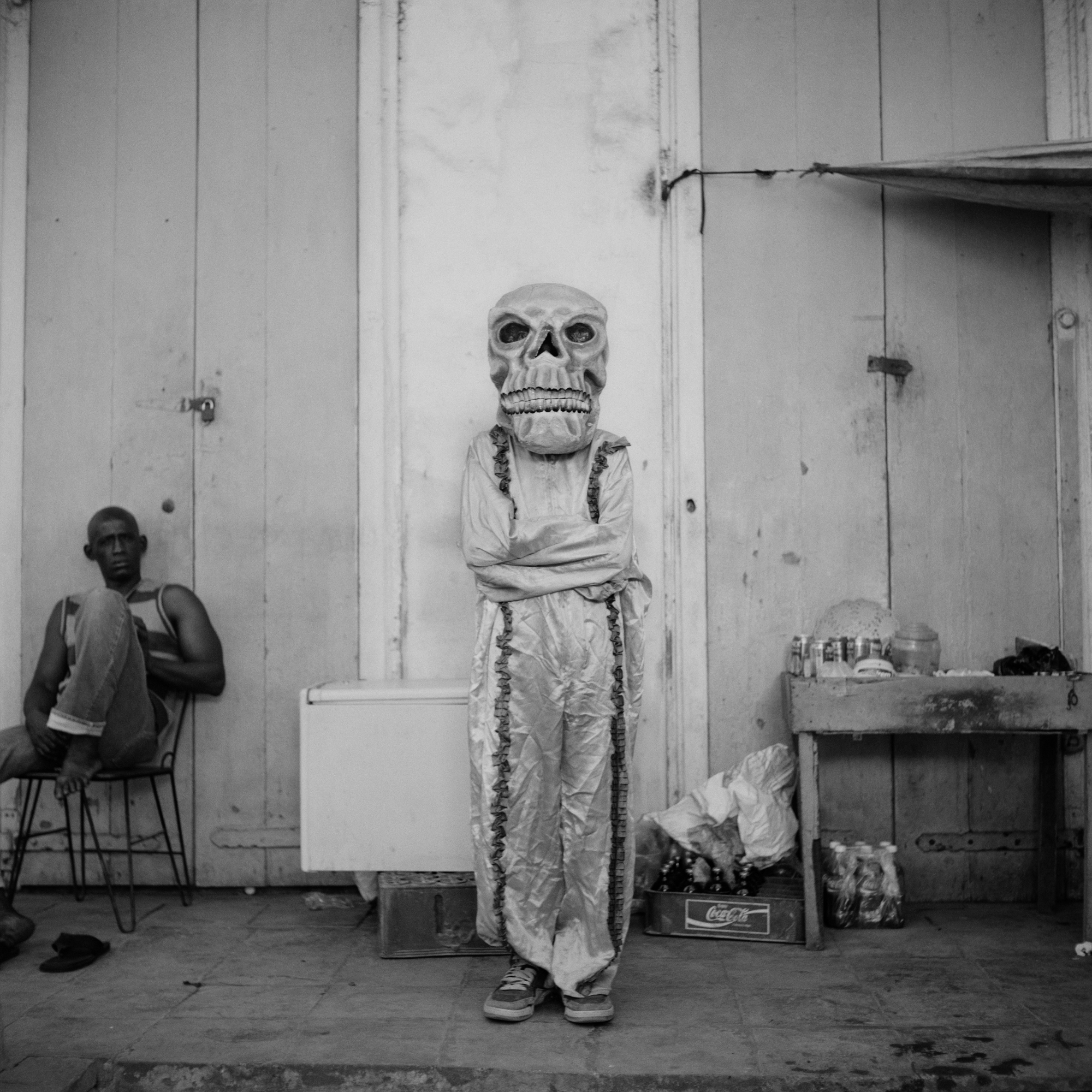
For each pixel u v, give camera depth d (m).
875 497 3.99
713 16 4.04
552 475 3.02
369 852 3.46
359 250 4.04
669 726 3.92
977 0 4.06
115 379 4.09
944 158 3.75
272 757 4.00
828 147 4.03
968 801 3.93
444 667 3.97
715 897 3.49
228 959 3.32
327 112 4.07
